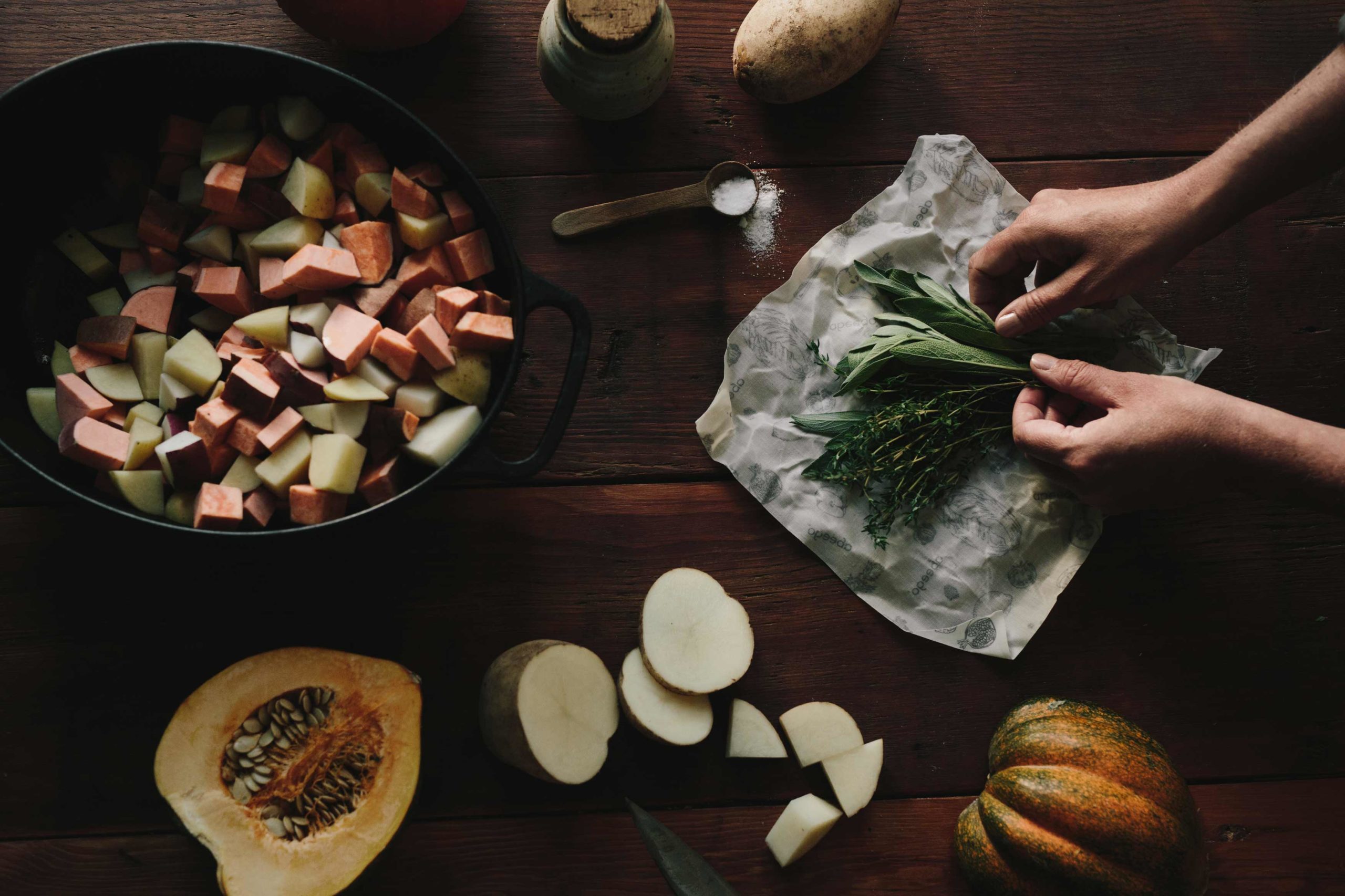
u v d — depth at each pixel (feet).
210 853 2.95
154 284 3.15
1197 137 3.72
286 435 2.93
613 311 3.53
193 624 3.32
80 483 3.08
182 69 2.92
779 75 3.35
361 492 3.00
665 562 3.46
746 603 3.46
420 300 3.12
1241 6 3.77
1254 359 3.62
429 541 3.40
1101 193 3.15
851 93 3.65
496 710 3.10
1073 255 3.17
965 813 3.31
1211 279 3.64
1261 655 3.53
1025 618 3.45
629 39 3.04
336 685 3.02
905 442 3.35
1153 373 3.49
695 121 3.60
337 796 3.20
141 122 3.14
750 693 3.43
